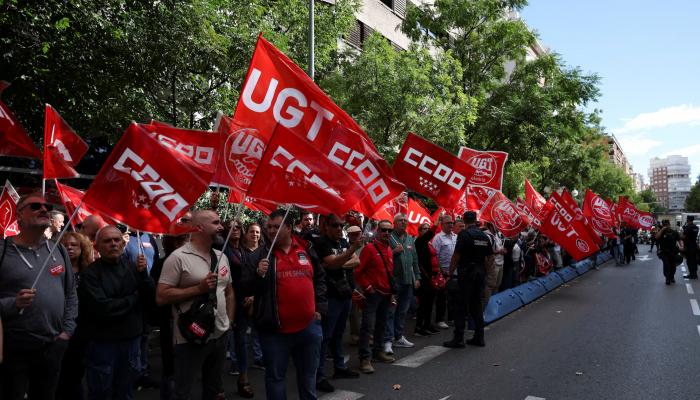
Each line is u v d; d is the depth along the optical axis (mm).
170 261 3969
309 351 4391
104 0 8977
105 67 9109
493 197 11234
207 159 5391
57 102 8648
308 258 4574
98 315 3941
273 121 5910
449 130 15961
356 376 6094
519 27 21156
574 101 21516
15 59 7977
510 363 6684
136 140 4223
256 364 6633
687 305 11242
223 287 4160
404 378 6062
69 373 4570
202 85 10508
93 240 5402
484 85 21438
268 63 5895
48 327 3732
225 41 9453
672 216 62844
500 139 20703
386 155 15203
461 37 21688
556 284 14953
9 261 3637
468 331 8875
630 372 6215
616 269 21109
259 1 11422
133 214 4207
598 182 51531
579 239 13359
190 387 3932
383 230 6578
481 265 7551
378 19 25641
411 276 7734
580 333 8453
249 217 10586
